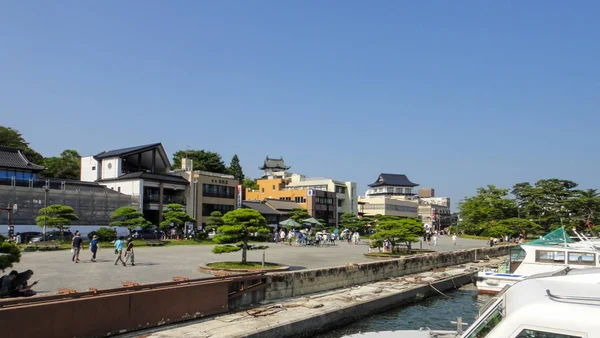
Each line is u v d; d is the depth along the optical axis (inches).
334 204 3602.4
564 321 156.9
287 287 776.9
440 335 267.9
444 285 1066.7
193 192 2412.6
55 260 1069.8
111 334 489.1
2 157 1876.2
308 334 610.2
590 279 205.0
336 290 884.0
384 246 1566.2
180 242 1797.5
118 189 2251.5
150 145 2422.5
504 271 1056.2
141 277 791.7
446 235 3676.2
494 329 171.9
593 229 2571.4
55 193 1825.8
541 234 2741.1
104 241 1633.9
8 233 1540.4
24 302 434.9
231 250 921.5
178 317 564.7
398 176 5600.4
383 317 756.0
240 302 681.6
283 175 4330.7
